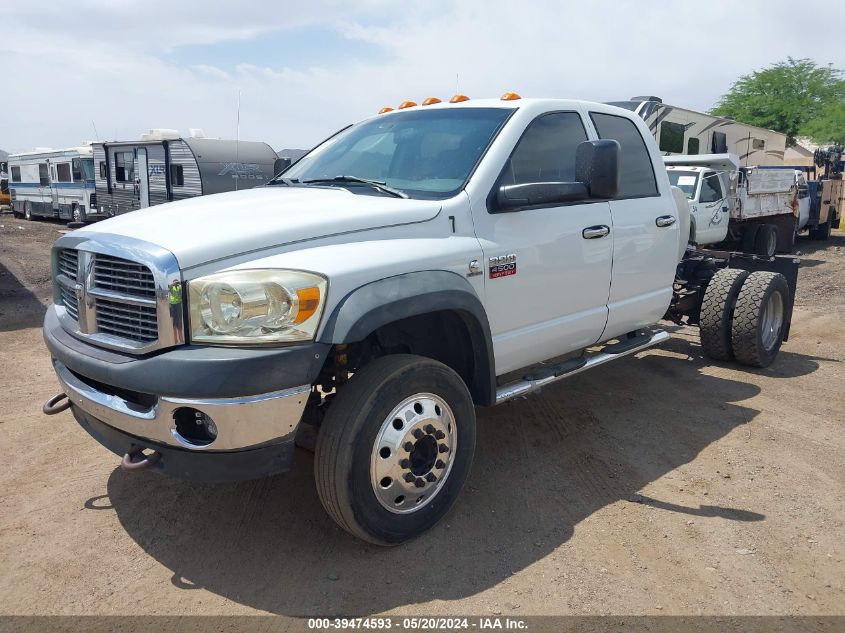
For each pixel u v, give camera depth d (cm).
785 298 642
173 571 320
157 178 1908
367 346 367
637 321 511
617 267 467
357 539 343
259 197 381
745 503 382
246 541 343
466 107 439
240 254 300
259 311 285
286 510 371
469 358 381
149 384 284
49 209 2700
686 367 636
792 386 585
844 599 300
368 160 436
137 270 299
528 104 422
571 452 446
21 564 325
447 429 342
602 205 456
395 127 451
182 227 317
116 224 340
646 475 416
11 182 3034
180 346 290
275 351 284
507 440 464
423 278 331
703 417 510
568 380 591
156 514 370
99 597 301
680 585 308
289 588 306
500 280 380
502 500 383
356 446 305
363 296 304
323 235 321
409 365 321
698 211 1263
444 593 302
